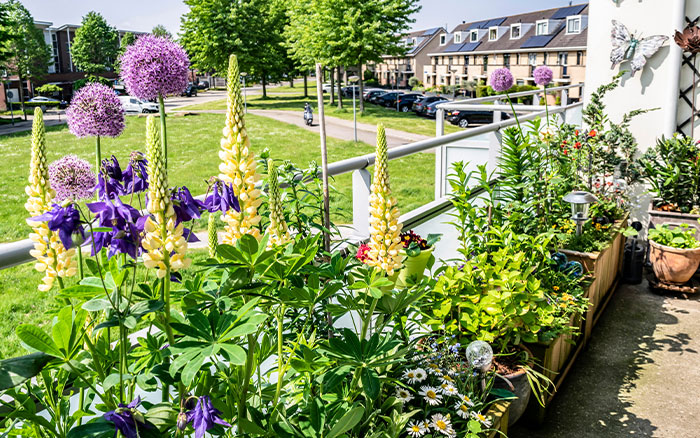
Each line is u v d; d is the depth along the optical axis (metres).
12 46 47.25
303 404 1.76
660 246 4.95
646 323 4.48
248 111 37.56
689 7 6.01
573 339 3.85
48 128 30.03
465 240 3.29
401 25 32.66
